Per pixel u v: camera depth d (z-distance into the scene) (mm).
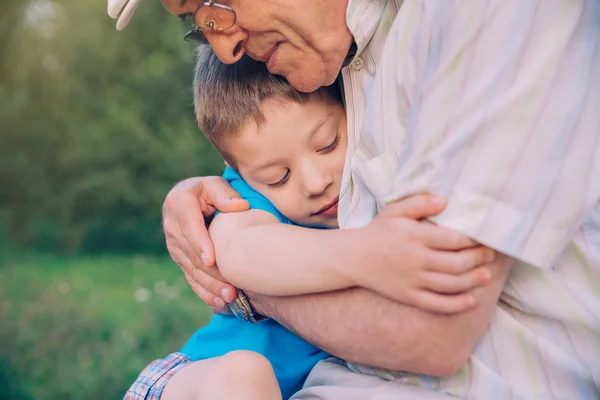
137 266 11539
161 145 14078
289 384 1931
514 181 1312
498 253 1346
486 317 1386
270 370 1661
